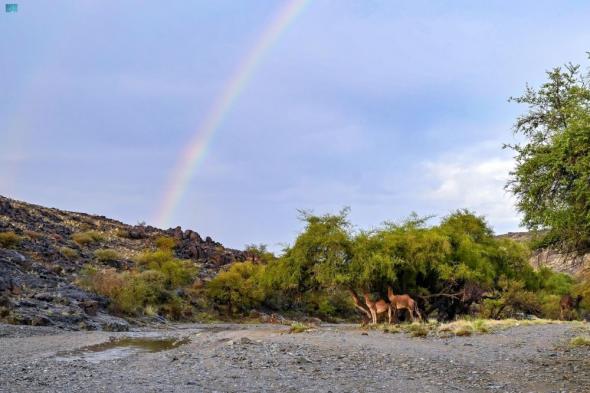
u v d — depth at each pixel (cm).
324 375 1372
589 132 1270
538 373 1371
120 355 1945
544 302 4747
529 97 1616
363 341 2172
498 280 4334
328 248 3378
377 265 3328
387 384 1240
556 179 1352
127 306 4056
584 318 4547
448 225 4116
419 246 3525
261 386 1202
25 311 3044
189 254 8019
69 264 5034
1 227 5609
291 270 3441
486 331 2525
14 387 1135
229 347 1973
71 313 3272
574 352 1772
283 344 2047
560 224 1330
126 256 6712
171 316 4672
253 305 5775
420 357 1697
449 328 2647
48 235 6300
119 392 1096
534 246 1557
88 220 8519
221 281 5616
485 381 1279
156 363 1619
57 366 1529
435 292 3875
